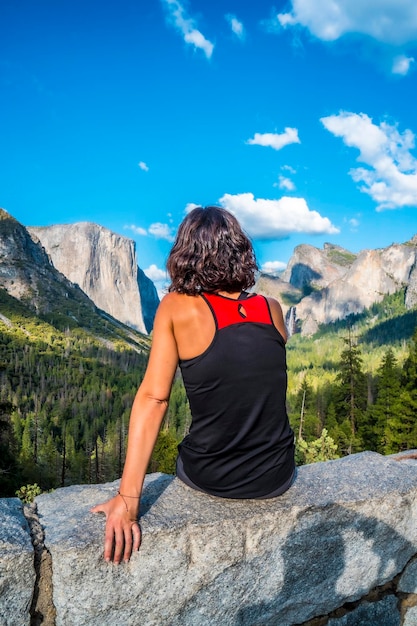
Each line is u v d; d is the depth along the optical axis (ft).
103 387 423.64
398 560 7.90
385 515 7.48
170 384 6.33
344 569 7.34
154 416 6.18
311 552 6.97
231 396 6.24
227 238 6.42
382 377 111.04
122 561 5.74
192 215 6.66
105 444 234.58
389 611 8.06
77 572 5.53
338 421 126.52
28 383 425.69
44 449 211.82
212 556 6.22
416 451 9.71
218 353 6.20
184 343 6.35
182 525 6.03
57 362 524.52
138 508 5.88
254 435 6.45
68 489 7.07
